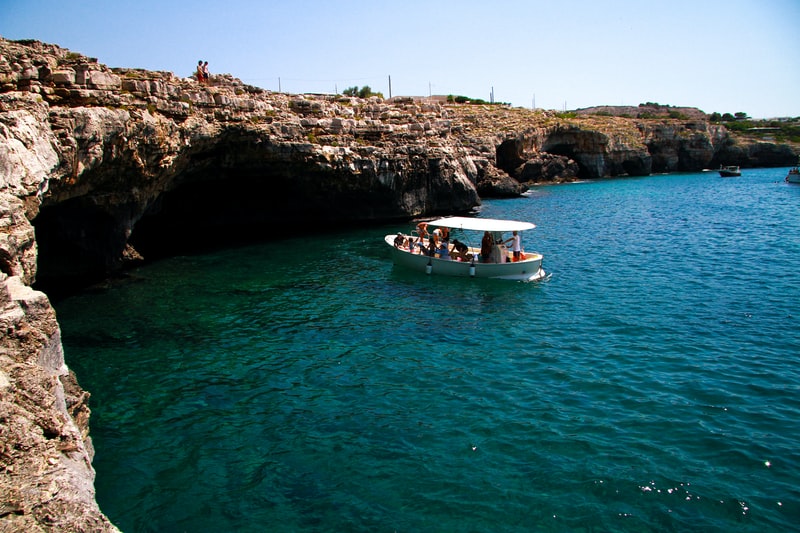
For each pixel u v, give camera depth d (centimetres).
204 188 4006
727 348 1770
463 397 1477
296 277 2802
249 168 3725
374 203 4475
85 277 2728
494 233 2820
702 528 972
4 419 657
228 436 1303
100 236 2719
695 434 1265
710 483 1090
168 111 2800
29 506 582
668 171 11512
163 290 2548
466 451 1216
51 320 920
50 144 1800
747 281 2583
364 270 2956
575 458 1180
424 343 1886
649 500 1042
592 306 2258
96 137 2150
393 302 2372
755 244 3491
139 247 3566
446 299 2406
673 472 1127
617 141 10200
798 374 1565
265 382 1595
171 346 1870
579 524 985
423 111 5791
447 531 973
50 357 901
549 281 2691
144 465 1188
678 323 2019
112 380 1609
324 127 4034
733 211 5203
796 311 2119
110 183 2534
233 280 2741
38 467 644
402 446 1244
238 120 3422
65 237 2603
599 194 7038
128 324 2086
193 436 1304
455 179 5062
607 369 1631
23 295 902
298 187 4112
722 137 12250
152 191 2958
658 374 1588
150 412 1421
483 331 1994
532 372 1627
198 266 3041
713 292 2414
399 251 2975
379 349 1836
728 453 1188
